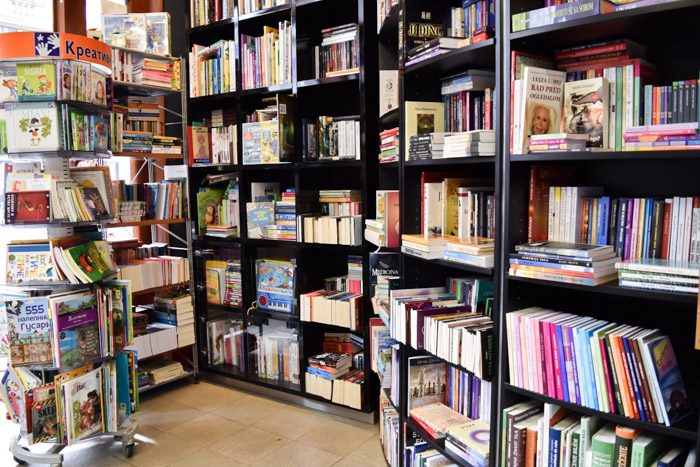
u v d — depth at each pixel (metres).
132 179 4.22
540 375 1.81
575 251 1.69
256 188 3.63
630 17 1.56
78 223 2.71
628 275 1.59
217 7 3.63
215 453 2.89
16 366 2.61
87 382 2.74
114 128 3.29
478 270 2.00
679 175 1.89
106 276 2.89
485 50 1.97
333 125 3.22
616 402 1.63
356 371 3.38
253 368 3.79
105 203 2.90
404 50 2.38
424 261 2.55
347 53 3.15
